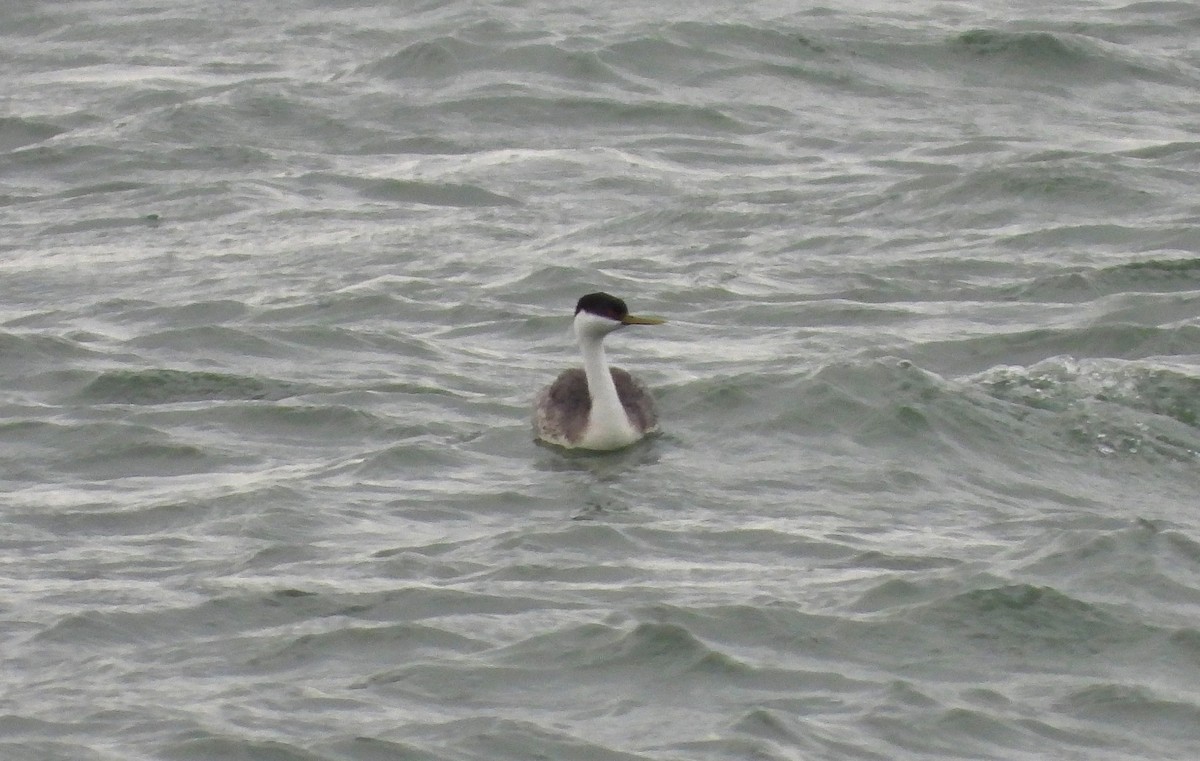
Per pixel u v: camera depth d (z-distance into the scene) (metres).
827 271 23.20
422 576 14.20
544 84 31.75
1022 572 13.95
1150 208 25.05
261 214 26.67
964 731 11.79
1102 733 11.85
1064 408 17.91
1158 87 31.66
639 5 36.16
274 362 20.36
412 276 23.48
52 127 31.23
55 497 16.34
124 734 11.62
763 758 11.27
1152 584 13.83
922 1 36.41
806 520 15.41
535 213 26.38
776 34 33.25
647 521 15.38
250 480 16.64
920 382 17.95
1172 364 19.20
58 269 24.59
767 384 18.17
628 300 22.31
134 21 37.41
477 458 17.20
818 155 28.69
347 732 11.62
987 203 25.47
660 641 12.77
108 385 19.41
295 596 13.75
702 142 29.50
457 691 12.24
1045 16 35.38
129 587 14.04
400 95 31.56
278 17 37.34
